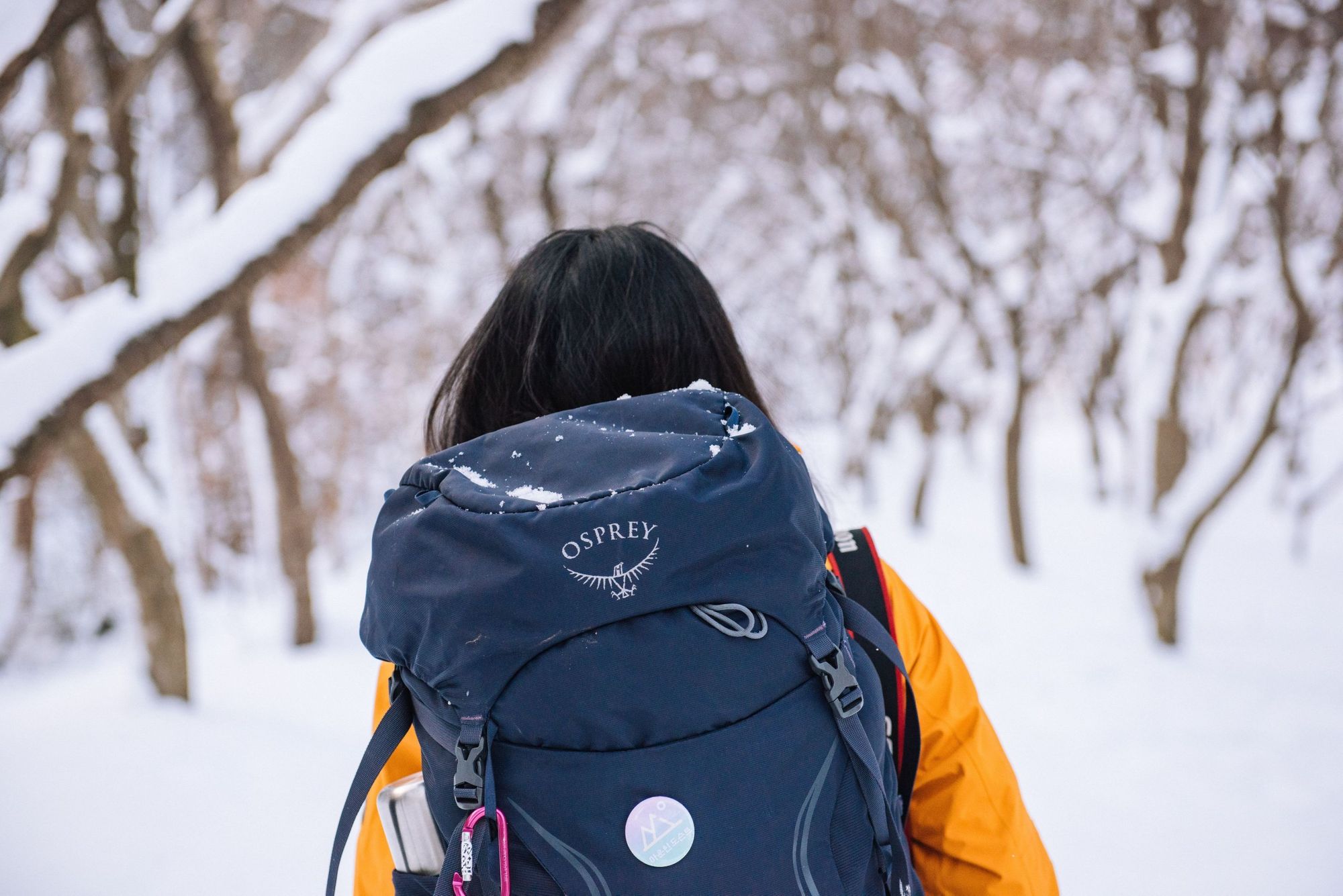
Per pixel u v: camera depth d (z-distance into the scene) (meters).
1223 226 6.12
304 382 12.24
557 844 0.68
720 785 0.68
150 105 5.83
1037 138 9.30
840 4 9.79
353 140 2.62
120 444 4.76
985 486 14.99
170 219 5.70
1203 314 6.26
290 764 3.88
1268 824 3.32
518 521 0.70
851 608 0.80
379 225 10.00
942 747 0.84
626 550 0.69
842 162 10.82
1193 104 5.92
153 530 4.72
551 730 0.69
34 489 7.49
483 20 2.53
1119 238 9.35
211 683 5.66
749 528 0.71
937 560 9.22
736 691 0.70
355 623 7.54
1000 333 9.55
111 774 3.63
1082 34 8.85
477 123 7.53
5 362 2.54
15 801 3.37
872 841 0.73
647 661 0.68
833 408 17.38
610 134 9.68
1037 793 3.75
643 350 0.91
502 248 8.12
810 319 14.92
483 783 0.68
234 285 2.67
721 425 0.78
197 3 3.08
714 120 13.09
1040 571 8.79
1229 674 5.33
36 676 9.31
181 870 2.91
